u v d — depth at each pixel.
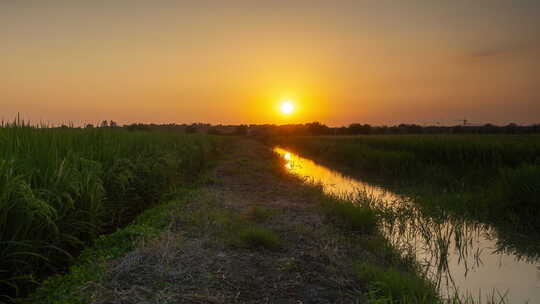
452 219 7.95
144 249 4.60
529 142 13.57
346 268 4.66
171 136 15.90
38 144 5.53
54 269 4.18
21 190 3.71
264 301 3.70
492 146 12.63
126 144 8.80
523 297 4.47
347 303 3.73
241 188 10.90
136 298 3.48
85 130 8.30
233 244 5.34
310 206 8.49
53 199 4.23
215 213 7.00
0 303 3.52
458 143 14.70
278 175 14.21
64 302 3.37
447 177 12.34
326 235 6.18
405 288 4.07
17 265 3.78
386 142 22.45
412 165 14.43
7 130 5.79
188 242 5.18
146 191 8.20
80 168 5.48
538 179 7.78
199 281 4.01
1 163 3.96
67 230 4.63
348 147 22.17
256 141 60.44
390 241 6.41
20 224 3.70
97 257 4.61
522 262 5.70
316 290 3.98
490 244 6.54
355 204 8.48
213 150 23.69
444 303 3.97
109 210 6.25
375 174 15.76
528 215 7.64
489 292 4.63
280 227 6.43
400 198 10.45
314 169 18.27
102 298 3.44
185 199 8.47
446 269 5.41
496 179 10.50
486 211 8.24
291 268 4.53
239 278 4.18
